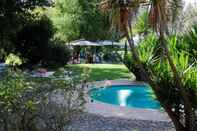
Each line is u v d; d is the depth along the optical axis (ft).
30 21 77.25
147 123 36.37
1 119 22.20
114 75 88.53
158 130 33.81
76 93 24.97
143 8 28.50
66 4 152.46
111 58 138.00
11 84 22.84
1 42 72.84
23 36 94.12
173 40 29.14
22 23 72.43
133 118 38.65
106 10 28.50
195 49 28.32
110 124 35.55
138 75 73.72
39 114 22.97
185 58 28.30
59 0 152.97
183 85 27.22
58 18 152.05
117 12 27.73
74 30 152.05
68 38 151.94
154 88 28.81
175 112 28.84
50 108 23.49
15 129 22.39
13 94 22.24
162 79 28.71
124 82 74.54
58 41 106.42
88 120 36.60
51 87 23.75
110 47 141.18
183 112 28.68
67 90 24.21
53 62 101.30
